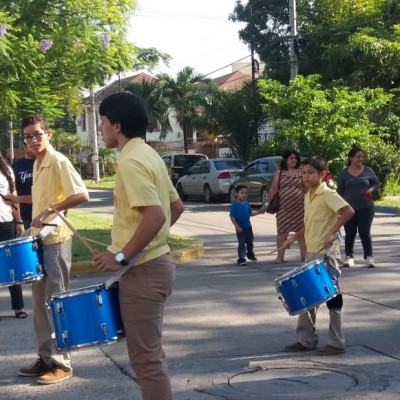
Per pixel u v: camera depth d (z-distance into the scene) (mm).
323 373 6090
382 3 33375
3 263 5754
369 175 11289
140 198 4129
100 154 55094
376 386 5730
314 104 24938
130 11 17172
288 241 7133
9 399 5633
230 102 33875
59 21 15734
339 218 6645
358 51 30844
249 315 8312
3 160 8289
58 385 5961
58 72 16562
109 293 4359
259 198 23859
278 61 41125
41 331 6125
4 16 14617
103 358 6730
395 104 31578
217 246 14594
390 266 11414
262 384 5840
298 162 11820
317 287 6055
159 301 4285
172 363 6480
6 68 14805
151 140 62281
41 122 6070
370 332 7391
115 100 4344
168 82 45812
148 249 4242
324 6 33812
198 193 28984
